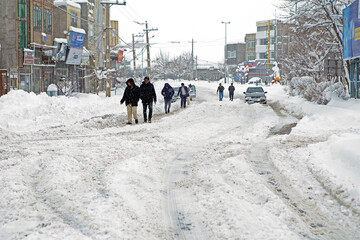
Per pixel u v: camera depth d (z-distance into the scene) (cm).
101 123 2334
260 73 15650
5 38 4450
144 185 938
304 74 5703
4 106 2620
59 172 1014
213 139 1772
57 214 717
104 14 7319
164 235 647
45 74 5075
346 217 748
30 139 1673
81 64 5922
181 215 748
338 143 1309
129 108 2386
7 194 819
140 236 631
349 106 2853
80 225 664
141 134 1894
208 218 727
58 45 5188
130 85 2378
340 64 4166
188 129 2116
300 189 930
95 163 1159
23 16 4484
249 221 689
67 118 2562
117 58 8800
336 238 644
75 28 5491
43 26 4928
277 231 646
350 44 3406
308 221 727
